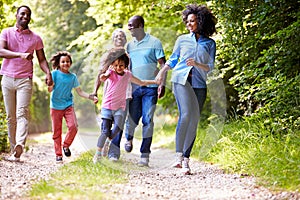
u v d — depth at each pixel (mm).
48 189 5992
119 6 14148
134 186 6477
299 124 8648
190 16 7699
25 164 8594
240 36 9852
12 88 8781
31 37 8844
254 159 7488
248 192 6062
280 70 9031
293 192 5906
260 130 8773
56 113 9227
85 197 5566
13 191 6117
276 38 9383
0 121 9906
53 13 21906
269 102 9273
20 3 11469
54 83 9141
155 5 13023
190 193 6117
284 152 7371
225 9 9945
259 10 9320
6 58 8539
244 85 9836
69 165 7906
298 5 9352
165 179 7133
